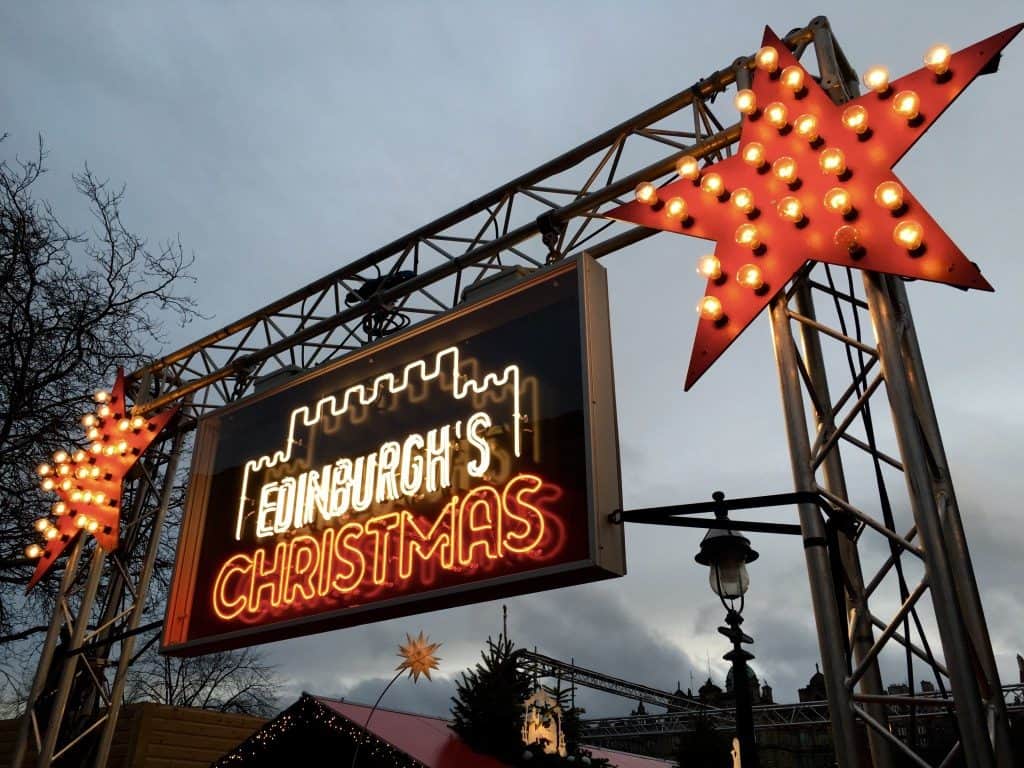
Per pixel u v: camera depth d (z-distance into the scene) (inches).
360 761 553.3
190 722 563.2
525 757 589.0
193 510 378.3
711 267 255.6
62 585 422.6
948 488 211.6
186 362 465.1
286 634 323.3
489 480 286.5
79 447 486.0
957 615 188.5
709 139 300.7
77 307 490.0
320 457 346.3
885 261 225.1
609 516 256.4
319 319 407.2
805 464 227.5
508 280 320.2
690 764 1138.0
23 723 391.2
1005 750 184.1
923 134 231.6
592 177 330.6
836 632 208.4
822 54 270.8
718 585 316.2
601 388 275.4
